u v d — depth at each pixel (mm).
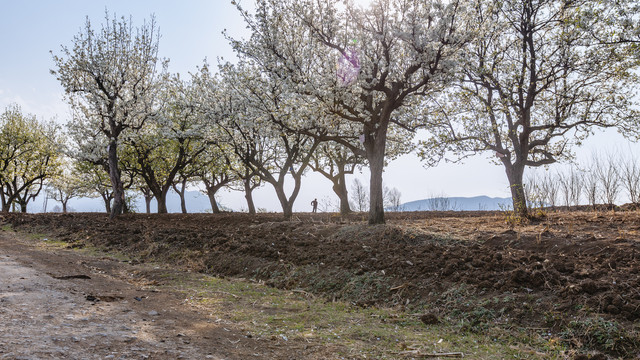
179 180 29984
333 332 6004
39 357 4051
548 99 14922
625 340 5375
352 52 13055
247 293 8445
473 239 9961
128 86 22750
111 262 11562
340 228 12820
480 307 6773
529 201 14234
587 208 15578
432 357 5148
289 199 18844
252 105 15672
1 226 19656
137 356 4383
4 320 5223
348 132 18281
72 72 21500
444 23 11578
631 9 11984
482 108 15797
